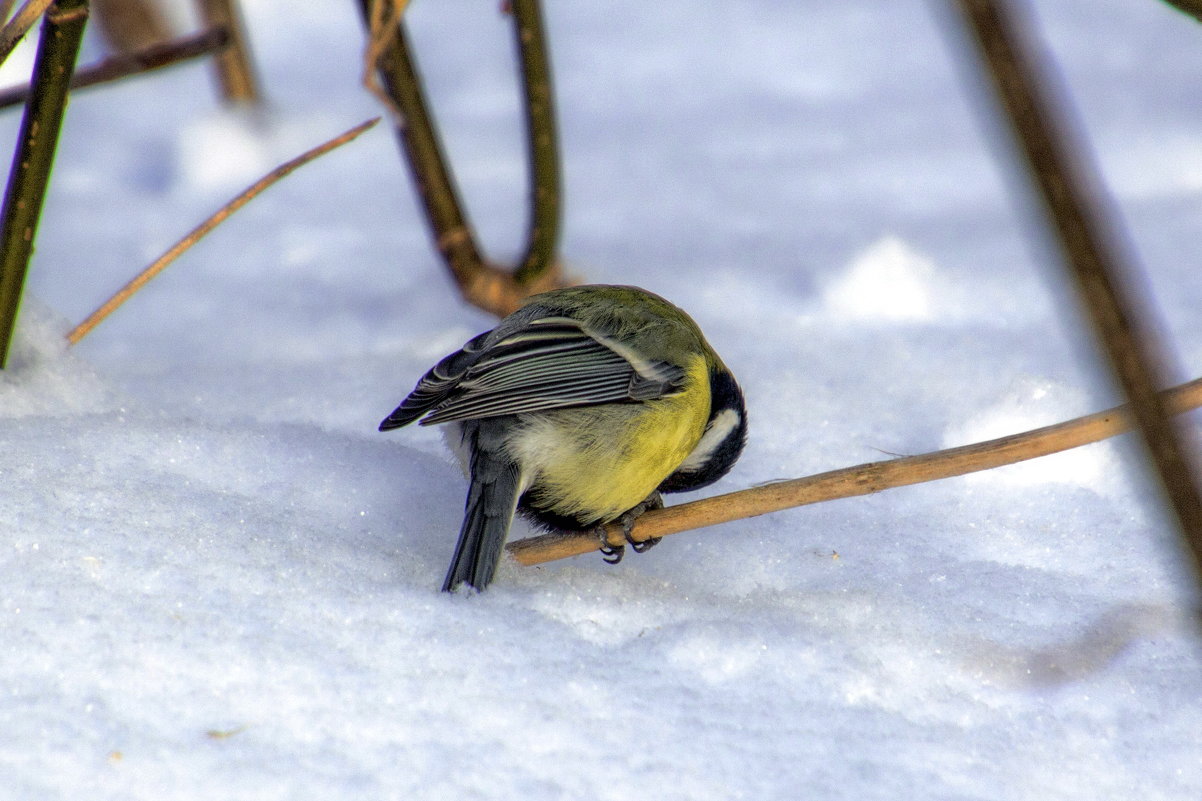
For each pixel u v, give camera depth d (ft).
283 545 20.56
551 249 37.01
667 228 46.37
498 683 17.11
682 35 69.62
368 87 25.49
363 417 30.37
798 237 45.01
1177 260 39.34
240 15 55.47
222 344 38.17
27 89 28.07
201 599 18.20
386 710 16.07
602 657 18.29
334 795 14.29
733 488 27.17
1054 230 10.59
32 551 18.79
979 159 52.16
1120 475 26.22
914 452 28.55
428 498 24.26
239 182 53.57
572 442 22.53
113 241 47.57
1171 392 17.66
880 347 34.83
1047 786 15.97
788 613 20.39
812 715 17.12
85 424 24.48
